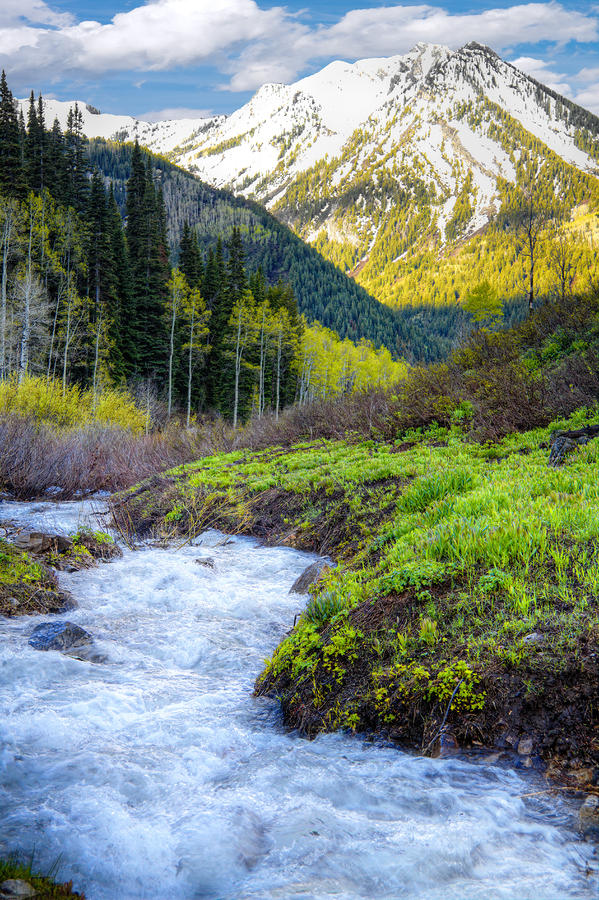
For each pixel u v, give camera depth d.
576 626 4.41
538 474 8.67
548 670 4.16
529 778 3.68
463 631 4.78
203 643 6.27
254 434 22.36
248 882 2.81
